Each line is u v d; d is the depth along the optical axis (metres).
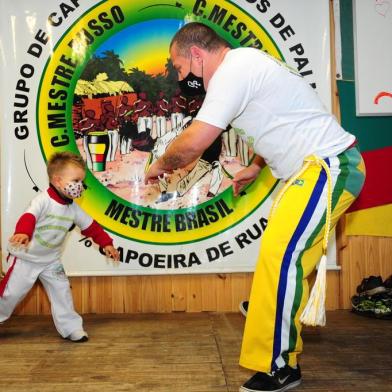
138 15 2.54
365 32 2.56
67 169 2.00
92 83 2.54
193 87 2.52
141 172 2.54
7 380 1.61
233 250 2.54
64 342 2.05
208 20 2.54
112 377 1.63
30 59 2.53
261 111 1.49
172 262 2.54
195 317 2.46
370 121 2.55
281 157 1.54
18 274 2.06
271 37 2.54
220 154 2.55
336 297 2.57
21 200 2.53
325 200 1.42
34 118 2.53
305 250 1.44
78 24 2.54
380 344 1.97
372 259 2.57
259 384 1.45
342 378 1.59
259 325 1.42
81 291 2.56
